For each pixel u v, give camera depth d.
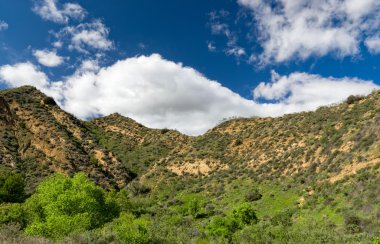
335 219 35.72
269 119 96.88
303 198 46.78
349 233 29.52
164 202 68.94
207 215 52.81
